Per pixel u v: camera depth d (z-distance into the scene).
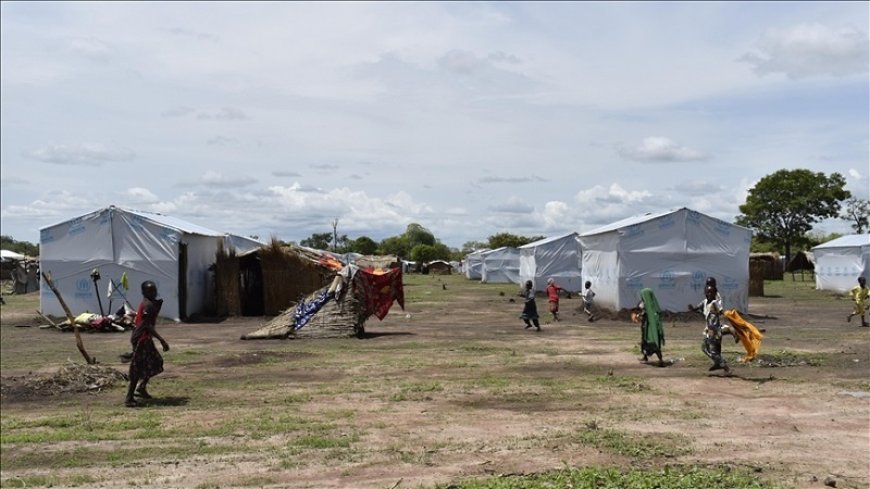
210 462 9.23
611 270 31.59
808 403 12.29
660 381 14.61
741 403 12.34
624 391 13.55
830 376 15.02
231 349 21.11
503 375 15.76
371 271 25.47
